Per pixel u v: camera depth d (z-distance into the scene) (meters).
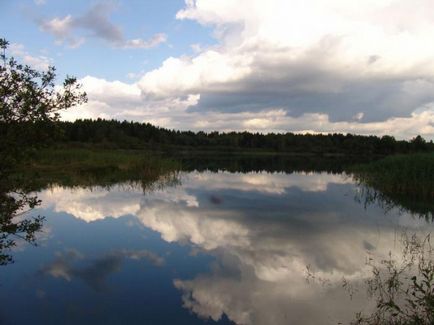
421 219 16.19
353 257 10.91
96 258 10.65
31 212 16.56
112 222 15.05
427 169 22.81
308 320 7.12
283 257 10.95
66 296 8.11
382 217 16.64
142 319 7.13
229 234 13.57
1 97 5.80
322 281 9.09
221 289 8.59
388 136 106.00
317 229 14.37
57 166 33.31
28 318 7.11
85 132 91.06
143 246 11.91
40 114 5.96
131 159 34.66
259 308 7.63
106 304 7.73
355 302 7.88
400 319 6.66
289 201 20.98
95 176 29.17
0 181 6.23
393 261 10.41
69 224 14.61
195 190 24.50
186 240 12.66
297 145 127.69
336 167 52.50
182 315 7.31
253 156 98.12
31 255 10.81
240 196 22.56
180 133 134.00
